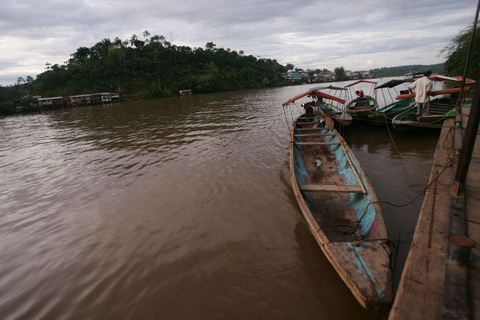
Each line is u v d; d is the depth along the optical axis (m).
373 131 11.65
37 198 7.35
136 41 75.12
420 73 20.03
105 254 4.85
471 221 2.81
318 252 4.46
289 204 5.98
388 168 7.59
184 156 9.92
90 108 42.25
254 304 3.64
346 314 3.40
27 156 12.12
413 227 4.94
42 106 46.22
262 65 100.69
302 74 122.44
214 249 4.74
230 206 6.08
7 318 3.70
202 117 20.30
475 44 22.91
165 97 60.06
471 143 2.84
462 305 1.82
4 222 6.20
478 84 2.62
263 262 4.36
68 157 11.23
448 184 3.97
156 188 7.31
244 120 17.31
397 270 3.99
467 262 2.09
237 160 9.05
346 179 6.21
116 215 6.10
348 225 4.68
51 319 3.67
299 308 3.54
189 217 5.77
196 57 83.00
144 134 14.84
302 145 8.56
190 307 3.68
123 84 61.19
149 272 4.35
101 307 3.80
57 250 5.06
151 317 3.60
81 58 69.56
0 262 4.84
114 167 9.34
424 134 10.40
